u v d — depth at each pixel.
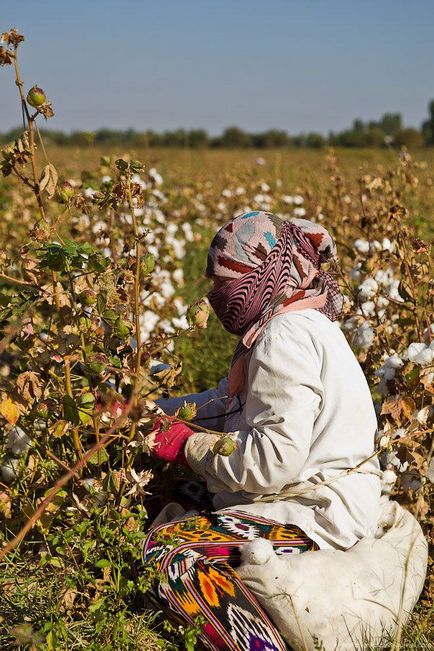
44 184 2.57
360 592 2.45
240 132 43.78
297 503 2.65
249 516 2.62
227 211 8.30
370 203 4.90
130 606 2.71
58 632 2.41
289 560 2.45
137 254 2.50
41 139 2.58
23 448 2.99
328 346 2.62
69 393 2.66
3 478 3.10
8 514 2.89
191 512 2.80
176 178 11.38
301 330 2.62
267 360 2.57
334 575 2.45
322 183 8.66
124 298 2.62
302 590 2.39
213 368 4.78
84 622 2.59
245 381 2.74
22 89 2.52
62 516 2.88
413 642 2.52
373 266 3.54
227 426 2.83
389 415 2.98
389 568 2.56
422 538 2.80
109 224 4.11
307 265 2.74
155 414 2.56
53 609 2.56
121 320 2.52
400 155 4.48
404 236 3.42
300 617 2.38
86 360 2.61
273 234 2.68
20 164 2.57
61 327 2.70
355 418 2.63
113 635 2.51
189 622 2.46
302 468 2.61
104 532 2.58
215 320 5.64
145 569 2.54
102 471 2.91
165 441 2.75
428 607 2.82
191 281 6.62
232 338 5.32
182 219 7.23
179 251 5.38
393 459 2.95
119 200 2.50
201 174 11.32
